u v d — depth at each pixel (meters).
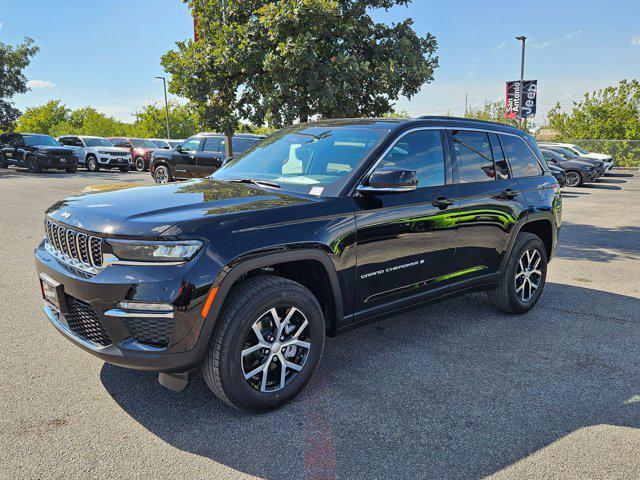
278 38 6.85
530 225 4.88
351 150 3.57
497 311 4.91
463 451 2.61
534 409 3.05
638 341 4.19
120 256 2.58
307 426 2.81
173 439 2.66
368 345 4.00
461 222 3.97
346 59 6.93
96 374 3.35
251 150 4.35
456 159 4.05
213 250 2.59
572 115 37.72
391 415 2.95
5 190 14.02
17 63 31.78
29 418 2.80
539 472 2.45
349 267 3.21
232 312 2.69
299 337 3.07
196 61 7.17
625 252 8.00
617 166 33.75
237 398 2.77
